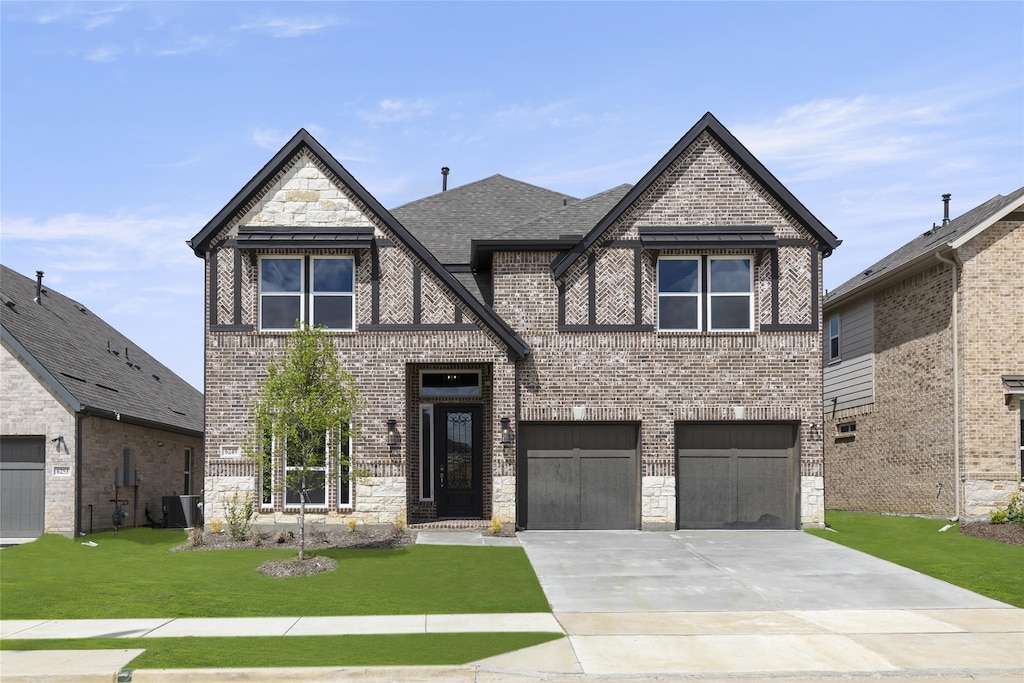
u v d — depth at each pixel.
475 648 11.29
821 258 21.80
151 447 28.11
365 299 21.11
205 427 20.84
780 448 21.78
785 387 21.44
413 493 22.41
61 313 28.77
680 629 12.41
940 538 20.14
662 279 21.78
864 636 12.02
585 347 21.48
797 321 21.55
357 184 21.22
